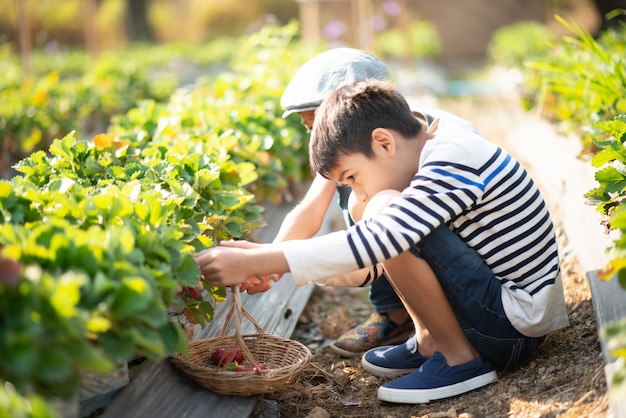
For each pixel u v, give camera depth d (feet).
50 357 4.28
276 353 6.95
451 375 6.85
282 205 12.85
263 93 14.28
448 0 50.65
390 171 6.77
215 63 43.80
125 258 5.13
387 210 6.39
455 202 6.40
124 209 5.77
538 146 14.62
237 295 6.38
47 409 4.06
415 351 7.52
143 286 4.72
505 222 6.72
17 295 4.40
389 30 48.78
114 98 22.36
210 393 6.38
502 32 37.09
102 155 8.16
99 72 24.17
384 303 8.35
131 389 5.92
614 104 10.75
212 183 7.79
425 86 30.66
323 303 10.43
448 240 6.54
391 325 8.46
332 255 6.26
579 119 13.14
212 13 70.38
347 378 7.64
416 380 6.91
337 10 39.75
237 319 6.34
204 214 7.39
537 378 6.77
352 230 6.37
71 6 61.41
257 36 18.11
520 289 6.79
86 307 4.67
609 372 5.68
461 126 7.50
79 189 6.05
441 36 50.78
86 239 4.99
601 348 6.49
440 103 25.59
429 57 46.60
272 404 6.95
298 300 9.66
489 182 6.58
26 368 4.14
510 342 6.81
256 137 10.71
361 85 6.91
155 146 9.11
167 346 5.37
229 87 15.26
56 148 7.78
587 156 11.31
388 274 6.81
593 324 7.39
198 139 10.31
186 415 6.04
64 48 49.75
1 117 16.35
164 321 5.02
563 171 11.60
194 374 6.27
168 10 71.36
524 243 6.78
